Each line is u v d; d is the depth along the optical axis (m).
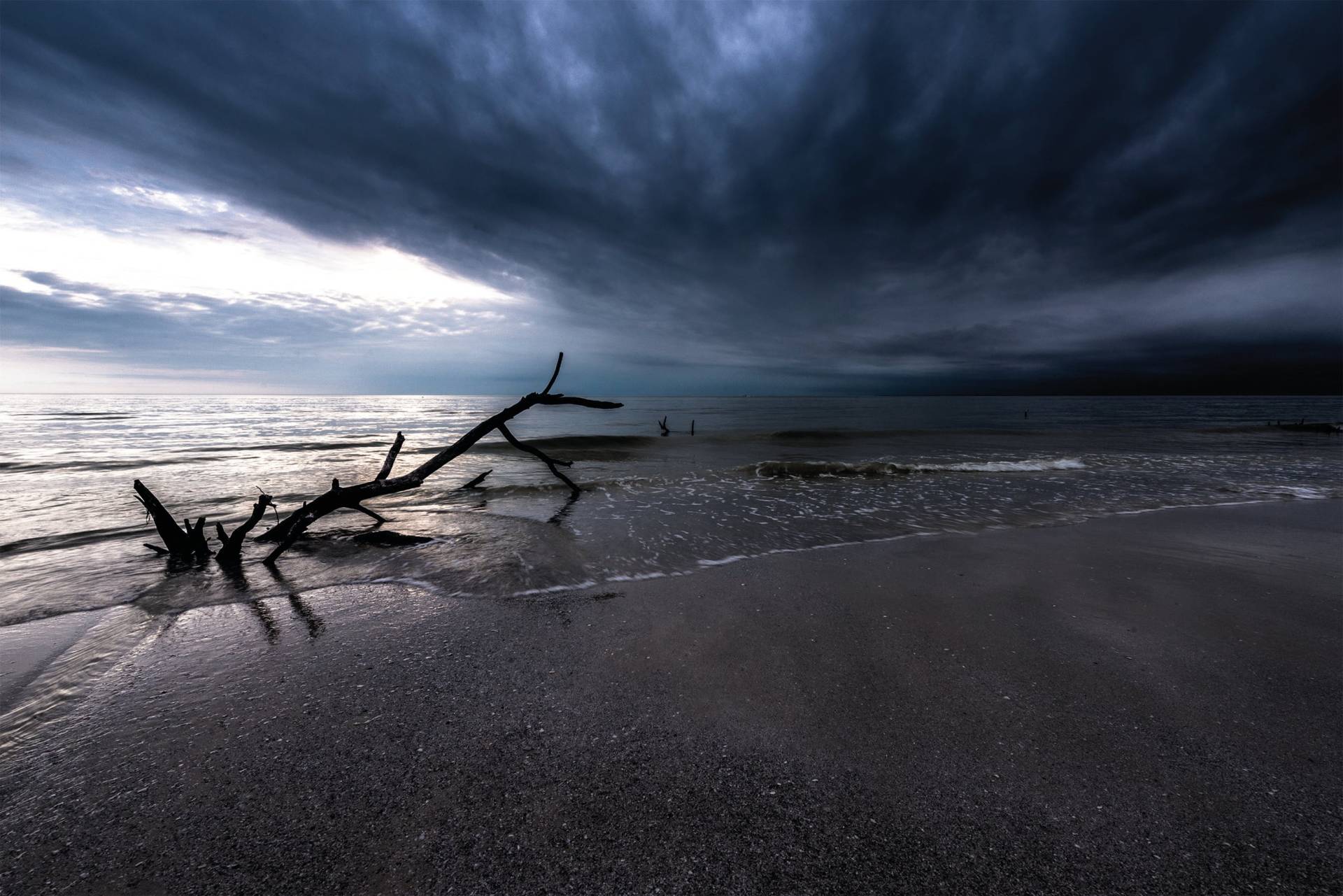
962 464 14.30
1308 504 8.74
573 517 7.83
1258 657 3.31
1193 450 19.16
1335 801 2.02
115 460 15.53
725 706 2.79
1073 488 10.62
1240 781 2.15
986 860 1.78
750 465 13.53
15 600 4.44
